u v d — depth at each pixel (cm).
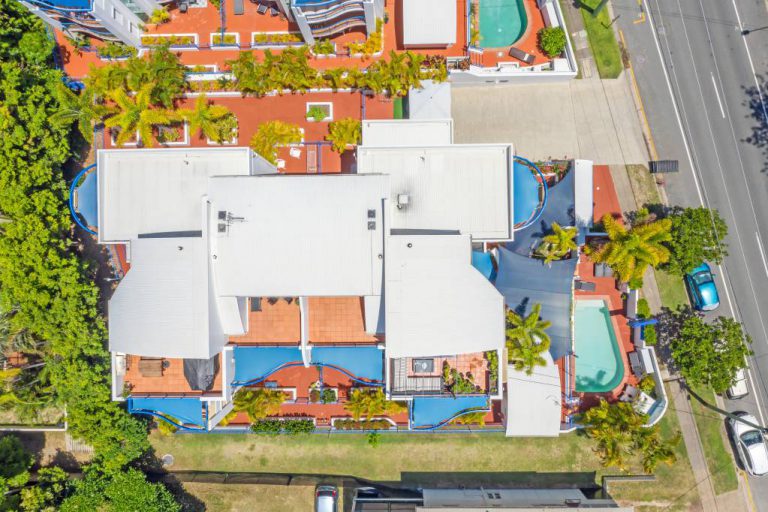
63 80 3547
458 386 3155
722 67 3622
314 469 3675
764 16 3612
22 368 3422
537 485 3631
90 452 3694
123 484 3378
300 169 3619
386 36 3609
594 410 3316
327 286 2831
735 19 3619
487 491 3547
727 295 3616
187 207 3116
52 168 3378
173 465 3675
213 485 3647
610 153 3634
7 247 3111
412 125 3322
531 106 3634
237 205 2833
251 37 3653
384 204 2791
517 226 3350
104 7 3164
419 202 3114
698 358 3262
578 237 3406
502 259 3362
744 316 3609
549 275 3344
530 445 3650
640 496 3622
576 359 3647
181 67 3406
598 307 3653
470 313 2842
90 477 3444
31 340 3259
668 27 3625
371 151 3130
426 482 3650
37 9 3122
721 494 3603
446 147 3084
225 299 2891
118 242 3148
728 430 3616
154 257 2791
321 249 2820
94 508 3366
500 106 3647
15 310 3259
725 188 3616
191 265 2750
